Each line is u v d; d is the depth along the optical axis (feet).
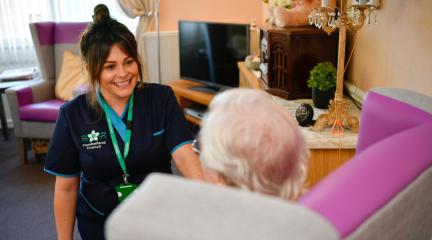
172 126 5.21
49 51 14.05
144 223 1.62
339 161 6.44
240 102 2.57
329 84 7.56
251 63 11.39
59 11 15.19
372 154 2.37
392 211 2.23
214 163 2.50
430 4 5.25
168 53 15.94
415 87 5.74
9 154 13.79
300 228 1.56
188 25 14.62
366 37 7.81
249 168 2.44
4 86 13.20
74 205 5.35
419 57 5.61
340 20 6.32
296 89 8.51
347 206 2.00
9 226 9.59
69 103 5.09
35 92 13.15
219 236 1.54
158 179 1.80
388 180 2.23
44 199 10.79
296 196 2.60
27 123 12.57
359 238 1.99
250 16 15.30
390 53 6.64
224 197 1.68
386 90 3.72
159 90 5.31
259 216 1.59
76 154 5.12
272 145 2.43
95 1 15.30
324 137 6.33
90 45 4.73
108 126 5.05
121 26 4.81
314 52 8.39
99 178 5.13
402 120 3.35
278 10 8.65
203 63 14.55
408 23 5.95
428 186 2.53
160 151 5.22
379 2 7.04
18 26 15.25
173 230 1.58
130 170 5.16
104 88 4.96
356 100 8.08
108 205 5.15
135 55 4.87
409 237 2.56
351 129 6.56
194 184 1.76
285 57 8.47
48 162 5.08
